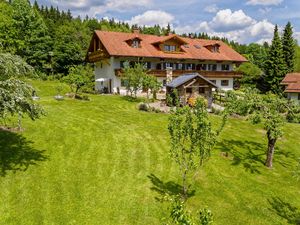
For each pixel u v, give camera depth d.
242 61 66.19
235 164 24.28
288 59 81.75
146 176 20.67
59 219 15.80
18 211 16.05
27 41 70.06
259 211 18.39
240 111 25.50
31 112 19.20
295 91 54.41
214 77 63.47
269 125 23.95
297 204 19.78
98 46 60.88
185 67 62.53
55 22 116.38
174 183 20.20
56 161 21.56
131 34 61.47
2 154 21.39
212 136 17.66
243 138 30.69
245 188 20.83
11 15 70.75
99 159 22.55
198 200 18.69
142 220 16.28
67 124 29.23
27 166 20.31
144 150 24.72
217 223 16.80
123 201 17.72
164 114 36.19
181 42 60.94
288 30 81.38
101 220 16.05
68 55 72.94
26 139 24.48
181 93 40.69
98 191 18.50
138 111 37.09
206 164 23.19
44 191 17.94
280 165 25.56
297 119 25.55
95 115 33.41
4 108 17.22
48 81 64.38
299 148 30.14
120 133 28.12
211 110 40.28
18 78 20.41
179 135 17.72
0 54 18.86
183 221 9.38
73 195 17.86
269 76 77.69
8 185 18.05
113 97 45.72
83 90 52.88
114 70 54.00
